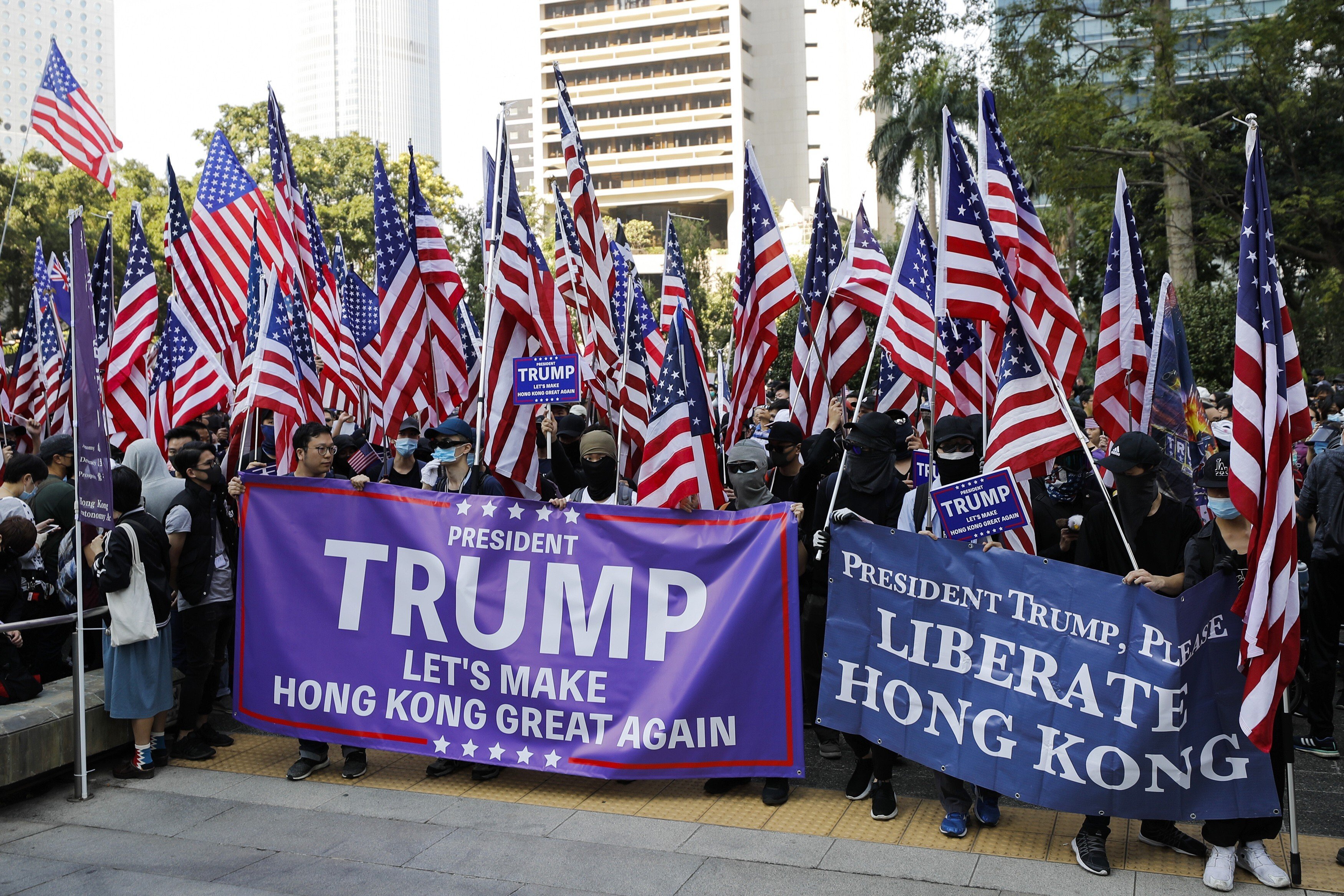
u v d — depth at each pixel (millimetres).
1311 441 10547
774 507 5910
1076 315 6703
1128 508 5441
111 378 10141
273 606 6609
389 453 9094
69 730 6172
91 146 11641
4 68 137000
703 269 56562
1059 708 5176
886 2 23656
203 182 10328
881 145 49281
